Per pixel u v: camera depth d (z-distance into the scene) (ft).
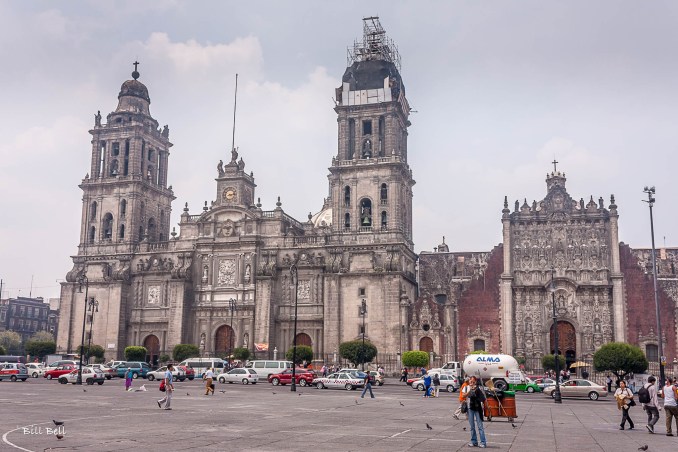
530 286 335.06
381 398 188.44
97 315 403.75
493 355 221.66
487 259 343.87
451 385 244.01
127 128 429.38
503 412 125.39
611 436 104.32
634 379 249.14
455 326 341.00
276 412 134.00
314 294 370.94
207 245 394.11
